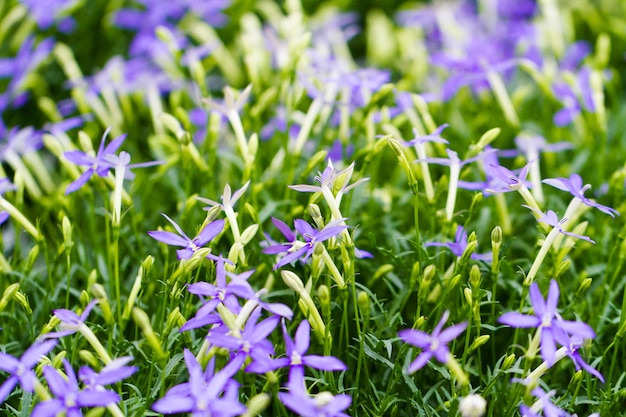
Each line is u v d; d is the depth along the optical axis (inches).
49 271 21.3
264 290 17.3
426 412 19.0
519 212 24.7
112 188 23.0
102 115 27.1
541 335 16.8
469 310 18.8
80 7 34.0
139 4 36.3
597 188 25.5
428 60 29.5
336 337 21.2
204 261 19.0
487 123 28.0
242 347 16.9
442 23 32.8
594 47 36.1
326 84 24.9
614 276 21.0
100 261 22.7
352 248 18.9
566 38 34.1
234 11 35.6
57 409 16.2
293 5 28.3
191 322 17.6
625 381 21.0
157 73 30.2
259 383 19.6
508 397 19.4
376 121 25.5
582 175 26.5
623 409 21.0
